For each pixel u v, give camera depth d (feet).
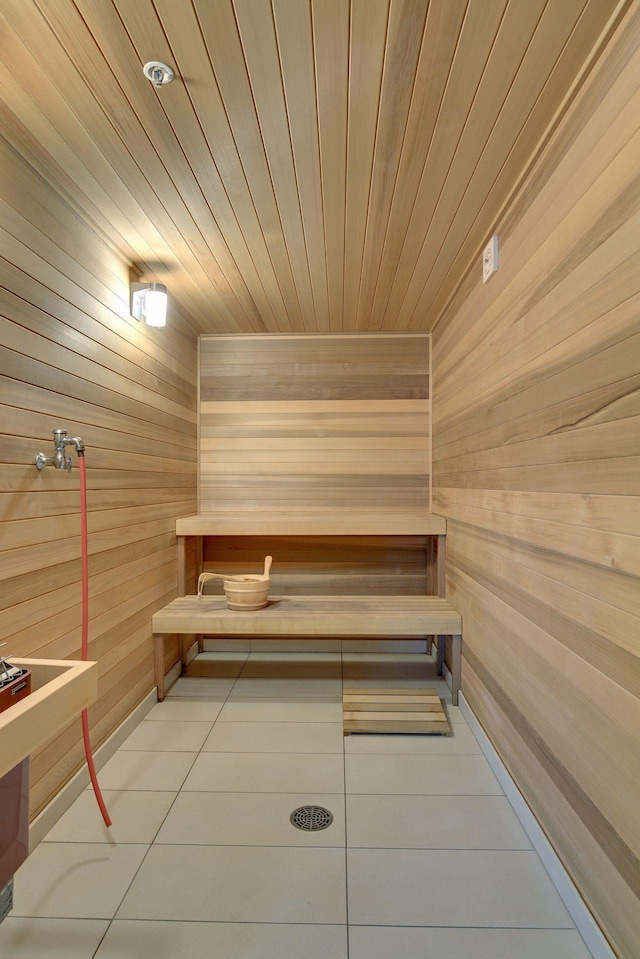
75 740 6.47
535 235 5.64
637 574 3.73
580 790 4.64
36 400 5.62
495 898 4.93
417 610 9.44
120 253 7.77
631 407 3.82
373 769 7.13
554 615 5.18
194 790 6.63
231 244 7.55
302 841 5.70
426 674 10.76
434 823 6.01
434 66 4.37
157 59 4.26
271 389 11.97
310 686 10.09
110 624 7.48
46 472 5.78
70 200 6.35
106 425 7.32
